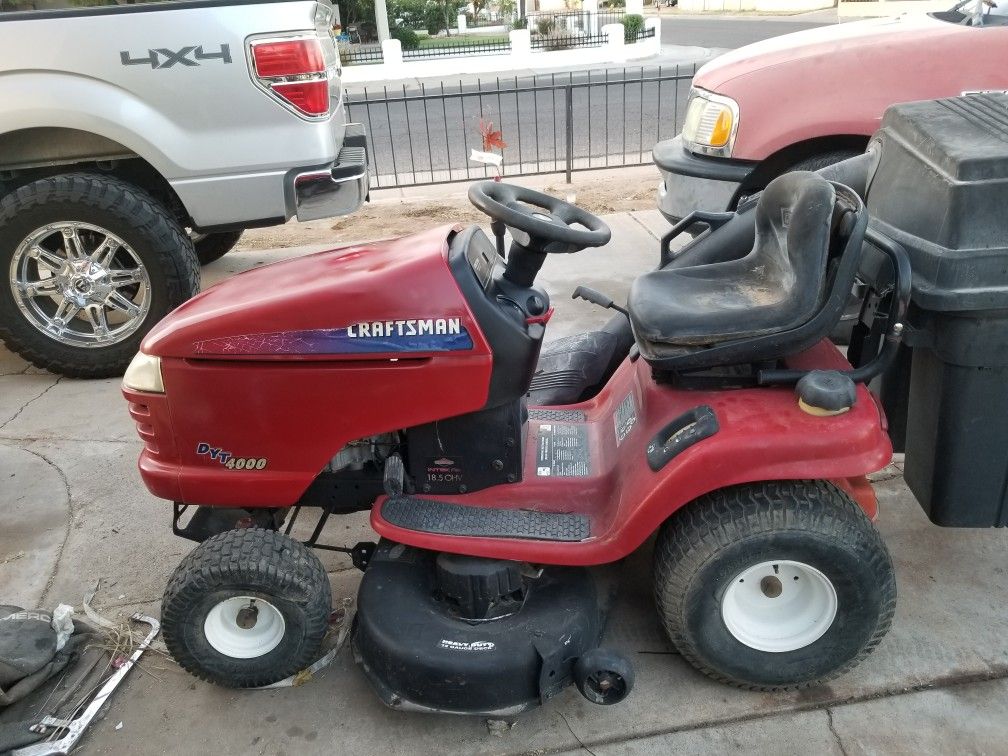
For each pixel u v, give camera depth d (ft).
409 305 6.83
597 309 15.61
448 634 6.88
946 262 6.37
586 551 7.05
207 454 7.45
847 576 6.68
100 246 13.91
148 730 7.46
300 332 6.93
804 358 7.49
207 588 7.11
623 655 7.22
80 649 8.34
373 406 7.09
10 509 10.84
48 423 13.07
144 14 12.91
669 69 56.95
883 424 6.82
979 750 6.78
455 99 47.98
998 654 7.70
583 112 40.68
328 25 15.15
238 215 14.07
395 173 27.27
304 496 7.93
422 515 7.52
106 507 10.82
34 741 7.28
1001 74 13.30
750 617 7.18
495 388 7.06
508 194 7.40
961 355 6.56
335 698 7.66
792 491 6.75
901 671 7.57
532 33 79.87
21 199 13.43
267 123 13.61
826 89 14.07
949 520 7.19
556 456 8.17
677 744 6.99
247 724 7.45
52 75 13.06
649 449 7.05
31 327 14.14
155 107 13.32
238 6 13.03
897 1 82.07
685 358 6.86
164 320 7.68
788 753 6.86
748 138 14.60
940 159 6.66
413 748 7.11
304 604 7.23
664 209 16.38
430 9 101.30
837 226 6.64
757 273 7.73
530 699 6.82
